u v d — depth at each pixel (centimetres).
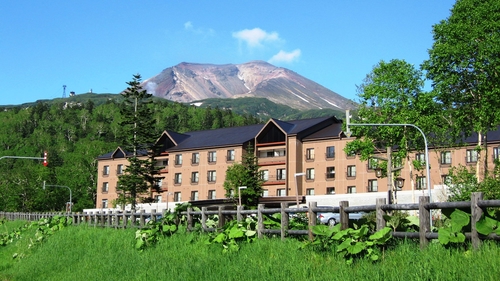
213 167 7975
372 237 1055
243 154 7750
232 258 1320
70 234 2325
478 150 4284
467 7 4050
